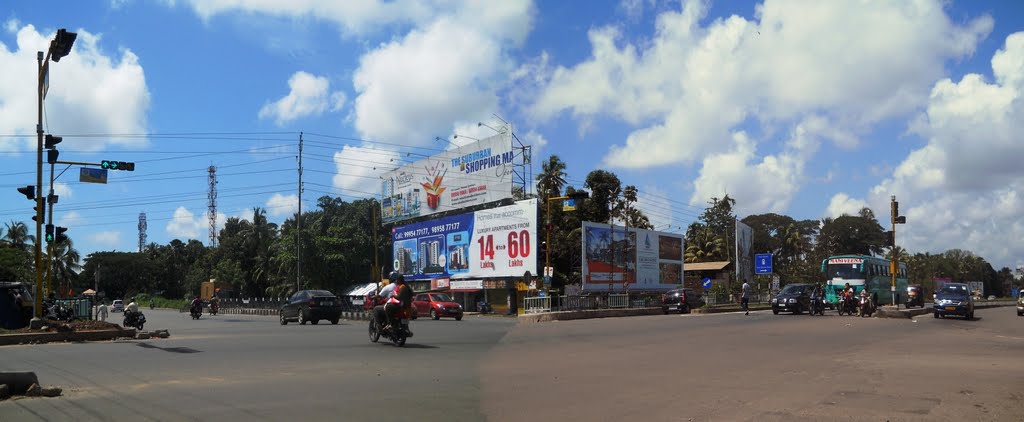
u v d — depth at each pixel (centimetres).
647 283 5541
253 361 1330
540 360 1366
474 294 5109
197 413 775
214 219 10456
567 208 3809
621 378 1095
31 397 878
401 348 1631
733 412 805
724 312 4384
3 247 5816
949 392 952
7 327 2134
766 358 1416
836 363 1322
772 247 9775
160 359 1369
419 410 803
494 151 4903
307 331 2384
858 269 4172
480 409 814
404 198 5928
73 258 8719
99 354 1488
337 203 7250
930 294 9294
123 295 11038
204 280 9194
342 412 787
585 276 4888
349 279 6588
